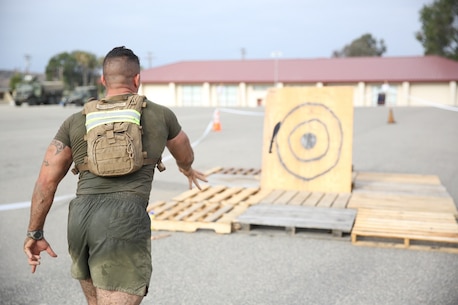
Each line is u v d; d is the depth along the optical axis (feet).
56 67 319.06
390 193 26.02
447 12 179.42
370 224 20.27
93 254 8.22
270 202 24.04
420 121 84.12
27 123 84.58
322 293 14.73
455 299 14.15
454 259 17.60
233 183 29.14
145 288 8.39
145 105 9.11
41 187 8.87
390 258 17.75
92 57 314.96
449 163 39.47
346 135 26.99
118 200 8.46
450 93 153.89
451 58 181.37
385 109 124.26
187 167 10.45
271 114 28.30
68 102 164.45
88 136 8.66
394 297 14.37
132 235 8.27
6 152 47.78
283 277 16.01
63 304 14.15
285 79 163.12
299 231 21.06
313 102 27.84
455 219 20.85
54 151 8.90
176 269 16.81
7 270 16.84
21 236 20.86
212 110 130.11
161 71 180.24
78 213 8.49
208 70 176.04
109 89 9.30
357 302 14.06
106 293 8.21
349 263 17.29
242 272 16.49
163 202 24.70
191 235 20.80
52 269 16.97
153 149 8.96
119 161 8.43
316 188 26.71
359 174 31.55
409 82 156.04
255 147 50.93
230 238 20.34
